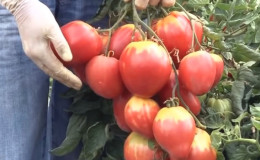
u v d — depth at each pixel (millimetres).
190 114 540
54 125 783
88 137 646
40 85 691
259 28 662
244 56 631
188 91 562
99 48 577
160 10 593
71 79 584
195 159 539
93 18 662
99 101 687
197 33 581
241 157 584
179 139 515
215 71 541
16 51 656
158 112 534
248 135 606
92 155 645
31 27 568
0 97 658
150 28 558
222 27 667
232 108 635
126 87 555
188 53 559
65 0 695
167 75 535
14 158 679
